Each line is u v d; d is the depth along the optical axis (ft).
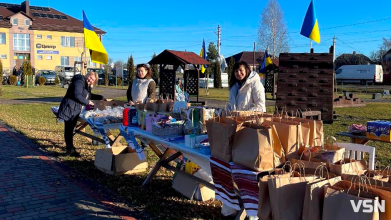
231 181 9.45
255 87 12.96
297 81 35.40
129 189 15.05
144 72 19.29
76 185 15.53
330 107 35.65
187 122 12.68
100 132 18.57
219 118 10.37
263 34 131.03
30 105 50.55
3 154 20.70
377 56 207.31
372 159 11.78
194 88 55.98
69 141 20.88
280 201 7.22
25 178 16.37
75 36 146.82
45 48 141.69
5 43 134.92
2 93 70.54
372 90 111.14
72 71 110.42
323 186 7.17
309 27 25.13
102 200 13.84
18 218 12.09
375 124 14.06
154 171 15.55
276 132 8.98
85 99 20.01
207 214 12.71
